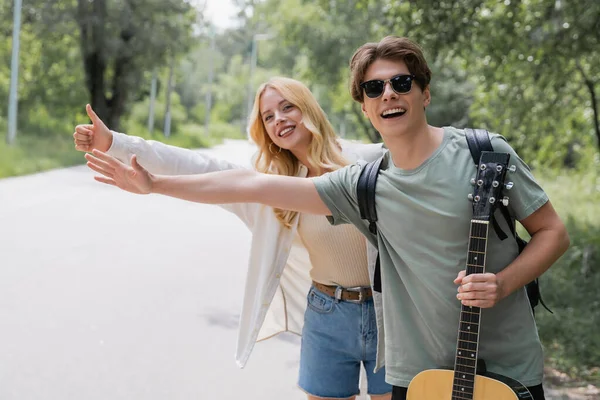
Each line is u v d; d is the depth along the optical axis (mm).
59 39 33656
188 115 77625
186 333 5852
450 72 24859
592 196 17562
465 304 2268
